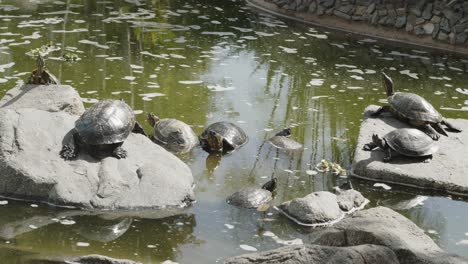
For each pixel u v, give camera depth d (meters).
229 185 7.44
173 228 6.35
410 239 5.52
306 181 7.66
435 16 14.45
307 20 16.14
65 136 7.30
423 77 12.16
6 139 7.04
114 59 12.00
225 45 13.63
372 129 8.70
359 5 15.41
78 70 11.15
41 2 16.44
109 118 7.26
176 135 8.48
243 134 8.77
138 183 6.87
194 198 6.95
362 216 5.99
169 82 10.95
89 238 6.07
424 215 7.01
